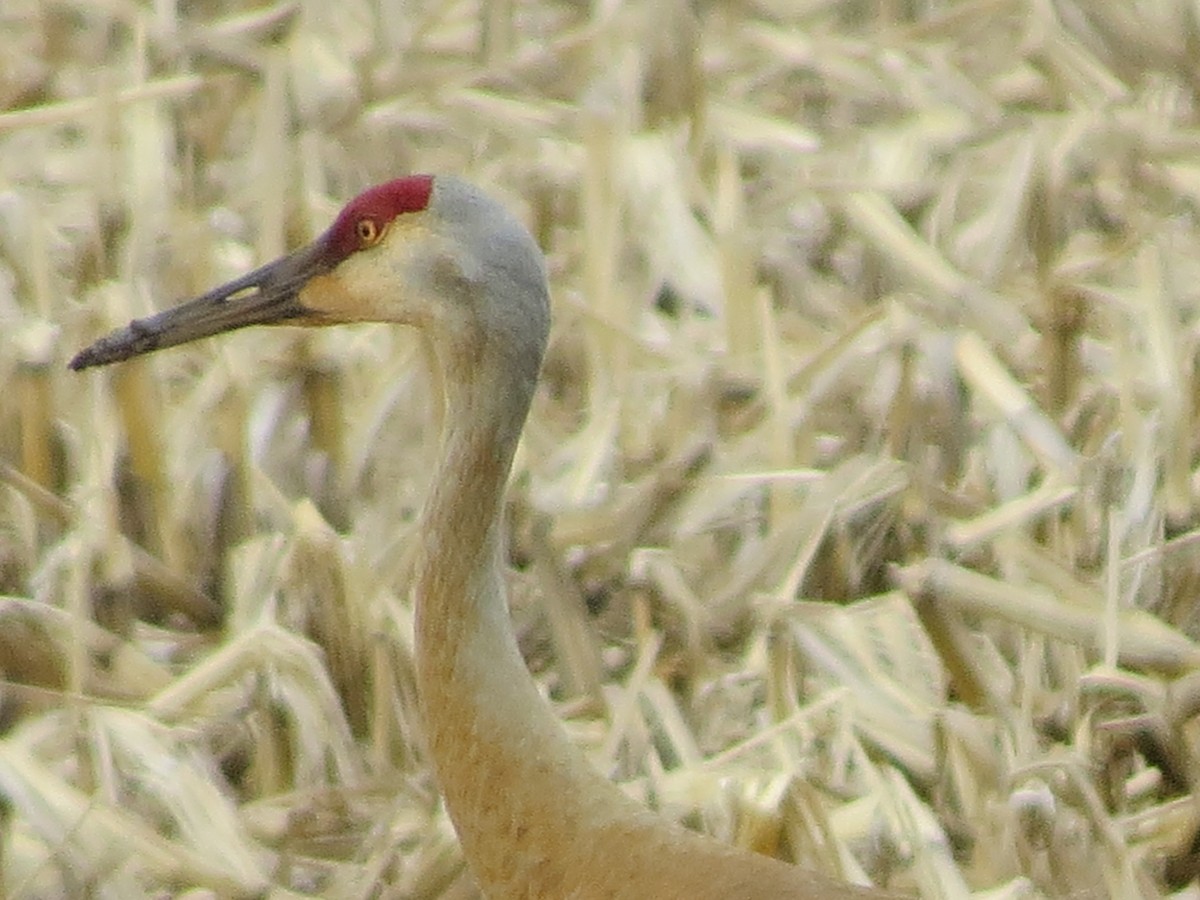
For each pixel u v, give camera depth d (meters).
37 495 11.29
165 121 14.41
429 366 11.64
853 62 15.66
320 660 10.55
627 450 12.16
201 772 10.00
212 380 12.00
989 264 13.64
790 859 9.60
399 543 11.34
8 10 16.09
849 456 12.20
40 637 10.75
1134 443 11.82
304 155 14.09
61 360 11.99
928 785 10.27
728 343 12.75
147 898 9.66
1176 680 10.53
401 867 9.92
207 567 11.51
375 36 15.59
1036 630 10.52
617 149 13.80
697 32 14.75
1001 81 15.73
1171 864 10.23
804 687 10.88
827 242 13.96
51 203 13.73
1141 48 16.11
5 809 9.88
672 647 11.03
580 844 8.26
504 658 8.34
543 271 8.42
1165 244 13.70
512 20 15.71
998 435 12.06
